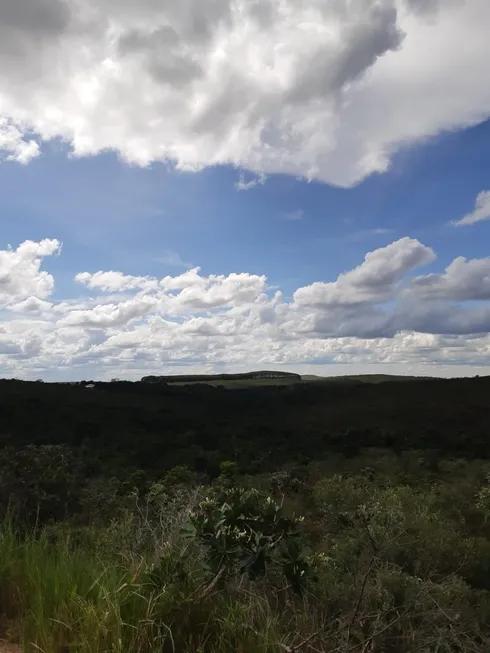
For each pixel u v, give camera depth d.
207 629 2.63
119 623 2.36
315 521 6.67
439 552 4.83
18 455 10.01
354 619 2.91
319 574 3.56
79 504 7.77
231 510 3.05
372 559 3.19
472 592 4.43
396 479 13.05
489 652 3.47
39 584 2.81
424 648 3.11
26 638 2.47
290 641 2.70
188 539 3.21
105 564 3.17
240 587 3.14
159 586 2.78
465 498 8.49
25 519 5.38
